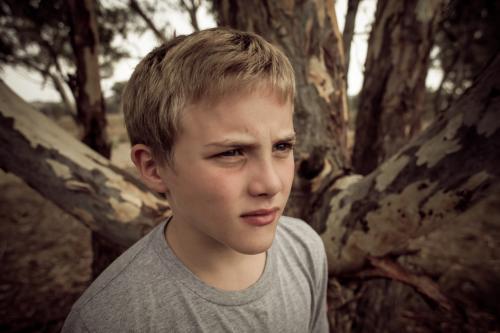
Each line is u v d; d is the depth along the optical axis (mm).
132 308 633
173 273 675
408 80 1720
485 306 794
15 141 1041
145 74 639
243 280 739
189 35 646
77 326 628
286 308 786
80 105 2070
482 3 3676
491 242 3205
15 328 2943
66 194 1069
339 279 1115
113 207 1067
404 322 2695
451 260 2893
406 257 875
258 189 554
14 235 4883
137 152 671
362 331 1920
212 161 552
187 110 565
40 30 3285
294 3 1133
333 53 1231
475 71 4891
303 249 893
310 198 1169
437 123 699
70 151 1099
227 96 546
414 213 720
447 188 650
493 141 573
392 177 770
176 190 617
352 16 2197
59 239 4773
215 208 565
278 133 579
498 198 3934
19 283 3646
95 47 2023
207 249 677
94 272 2068
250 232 573
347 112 1344
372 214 813
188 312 664
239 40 628
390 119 1774
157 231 735
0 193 6711
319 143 1187
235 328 697
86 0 1908
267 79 564
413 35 1663
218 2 1287
